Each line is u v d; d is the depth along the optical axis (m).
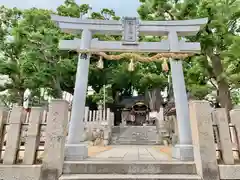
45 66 15.81
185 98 5.38
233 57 9.80
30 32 15.46
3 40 16.28
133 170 3.90
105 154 5.72
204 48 11.03
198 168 3.80
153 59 5.85
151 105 23.69
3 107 4.00
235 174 3.62
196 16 11.09
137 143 10.67
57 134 3.85
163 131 10.61
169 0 13.09
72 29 5.88
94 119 12.30
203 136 3.80
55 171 3.64
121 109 25.33
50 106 3.99
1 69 15.54
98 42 5.84
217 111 4.14
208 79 12.62
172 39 5.87
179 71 5.68
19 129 3.95
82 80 5.43
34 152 3.84
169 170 3.90
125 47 5.85
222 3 10.40
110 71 23.78
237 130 4.01
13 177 3.60
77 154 4.61
